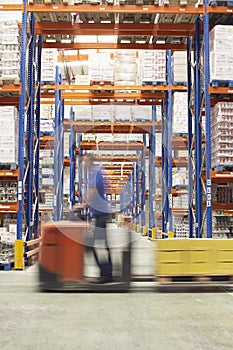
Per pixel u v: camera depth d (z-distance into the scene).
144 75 11.67
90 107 14.93
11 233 8.08
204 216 8.29
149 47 9.95
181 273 6.15
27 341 3.56
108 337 3.68
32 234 9.12
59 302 5.20
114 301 5.27
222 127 7.91
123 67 12.32
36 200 9.32
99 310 4.75
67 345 3.45
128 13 8.41
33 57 8.96
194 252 6.21
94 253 6.06
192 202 9.10
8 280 6.72
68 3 8.00
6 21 8.16
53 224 6.07
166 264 6.18
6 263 7.82
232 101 8.91
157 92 12.14
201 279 6.16
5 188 8.05
